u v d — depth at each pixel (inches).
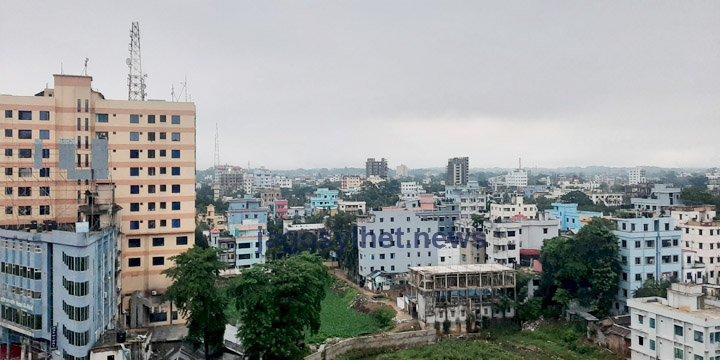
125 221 3435.0
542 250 3836.1
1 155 3240.7
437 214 6063.0
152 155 3496.6
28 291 2699.3
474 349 3184.1
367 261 4864.7
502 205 6437.0
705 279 3806.6
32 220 3294.8
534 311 3690.9
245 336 2605.8
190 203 3577.8
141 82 3949.3
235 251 5305.1
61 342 2561.5
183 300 2819.9
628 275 3614.7
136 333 2942.9
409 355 3166.8
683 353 2469.2
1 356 2677.2
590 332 3243.1
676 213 4734.3
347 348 3225.9
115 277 3120.1
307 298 2704.2
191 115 3580.2
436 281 3654.0
